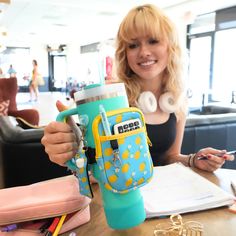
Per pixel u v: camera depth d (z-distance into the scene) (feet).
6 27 30.96
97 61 2.72
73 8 21.84
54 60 46.16
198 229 1.83
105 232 1.95
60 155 1.88
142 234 1.91
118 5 20.57
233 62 20.57
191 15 20.89
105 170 1.63
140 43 3.82
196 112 13.62
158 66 3.91
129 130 1.65
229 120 7.00
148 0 19.36
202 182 2.60
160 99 4.15
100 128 1.63
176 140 4.48
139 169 1.68
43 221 1.97
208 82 22.80
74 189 2.14
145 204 2.19
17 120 7.61
